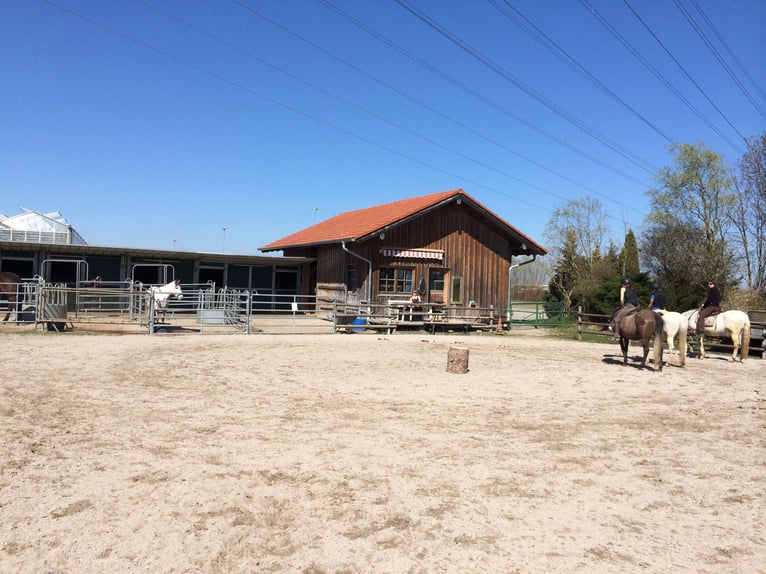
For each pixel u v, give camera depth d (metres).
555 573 3.96
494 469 6.09
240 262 28.81
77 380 10.12
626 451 6.93
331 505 5.01
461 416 8.56
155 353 13.90
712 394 10.99
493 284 26.38
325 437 7.13
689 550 4.36
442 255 24.95
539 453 6.73
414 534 4.50
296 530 4.52
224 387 10.13
